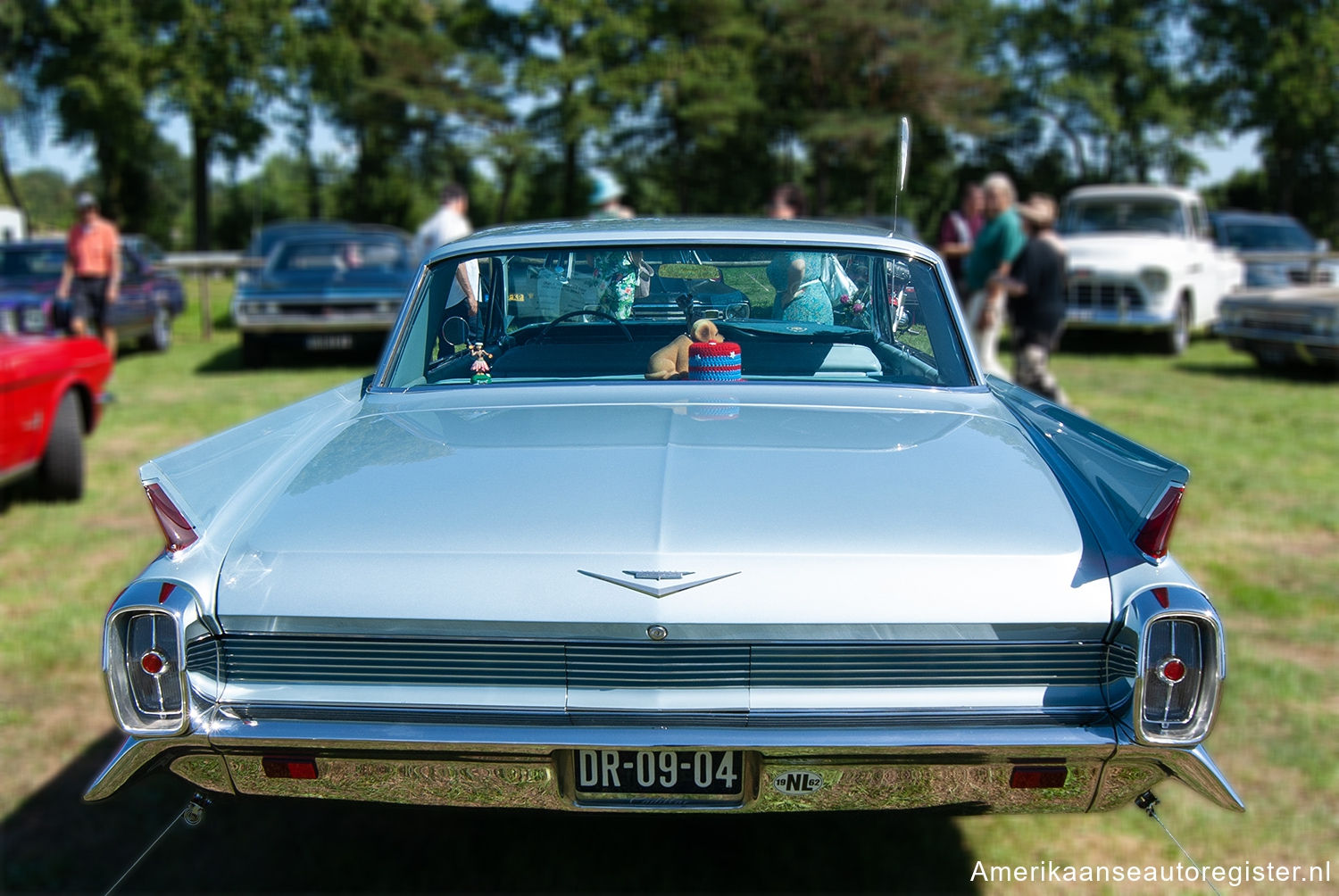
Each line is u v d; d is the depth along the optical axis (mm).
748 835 2846
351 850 2787
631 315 3008
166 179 72875
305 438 2627
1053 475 2309
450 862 2734
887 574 1961
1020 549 2016
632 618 1935
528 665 1983
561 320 3012
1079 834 2830
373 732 1966
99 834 2840
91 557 4973
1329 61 37031
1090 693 1982
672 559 1972
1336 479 6285
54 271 12039
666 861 2729
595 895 2588
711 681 1970
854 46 42125
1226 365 11805
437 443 2486
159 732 1976
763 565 1963
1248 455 6934
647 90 45188
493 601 1955
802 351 2961
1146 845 2760
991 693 1975
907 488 2203
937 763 1956
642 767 2016
